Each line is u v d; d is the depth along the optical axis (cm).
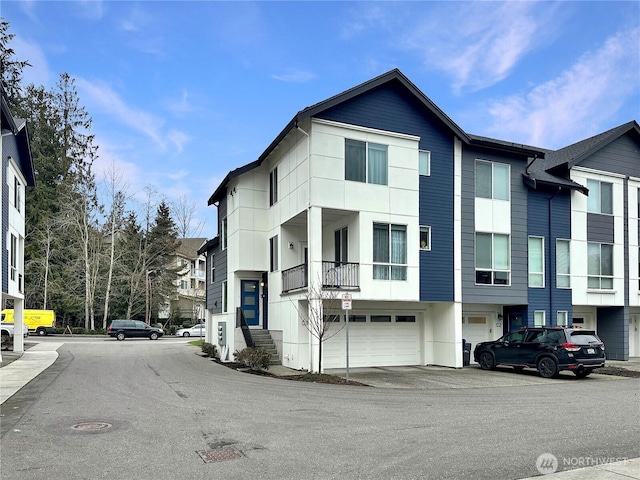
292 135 1894
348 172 1766
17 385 1355
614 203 2381
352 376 1639
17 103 5116
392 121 1866
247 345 1953
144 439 773
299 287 1798
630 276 2388
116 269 4966
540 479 578
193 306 5966
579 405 1088
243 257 2102
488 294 1994
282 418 930
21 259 2455
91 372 1666
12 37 4875
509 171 2102
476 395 1236
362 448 718
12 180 2202
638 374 1748
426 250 1883
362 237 1762
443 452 697
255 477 595
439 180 1938
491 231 2023
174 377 1554
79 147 5456
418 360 2022
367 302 1952
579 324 2398
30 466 641
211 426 862
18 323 2448
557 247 2208
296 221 1931
